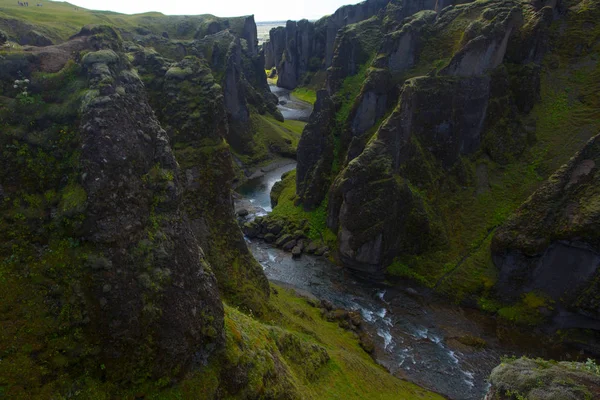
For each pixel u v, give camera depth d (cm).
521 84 6775
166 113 3859
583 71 6769
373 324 5062
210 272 2086
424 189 6391
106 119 1633
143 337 1653
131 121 1770
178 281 1814
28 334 1437
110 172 1616
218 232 3791
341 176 6731
